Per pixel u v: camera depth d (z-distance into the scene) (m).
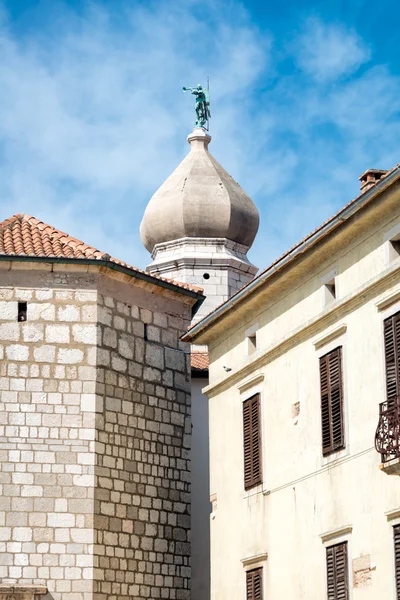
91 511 35.81
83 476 36.06
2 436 35.88
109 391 37.22
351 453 29.20
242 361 35.41
